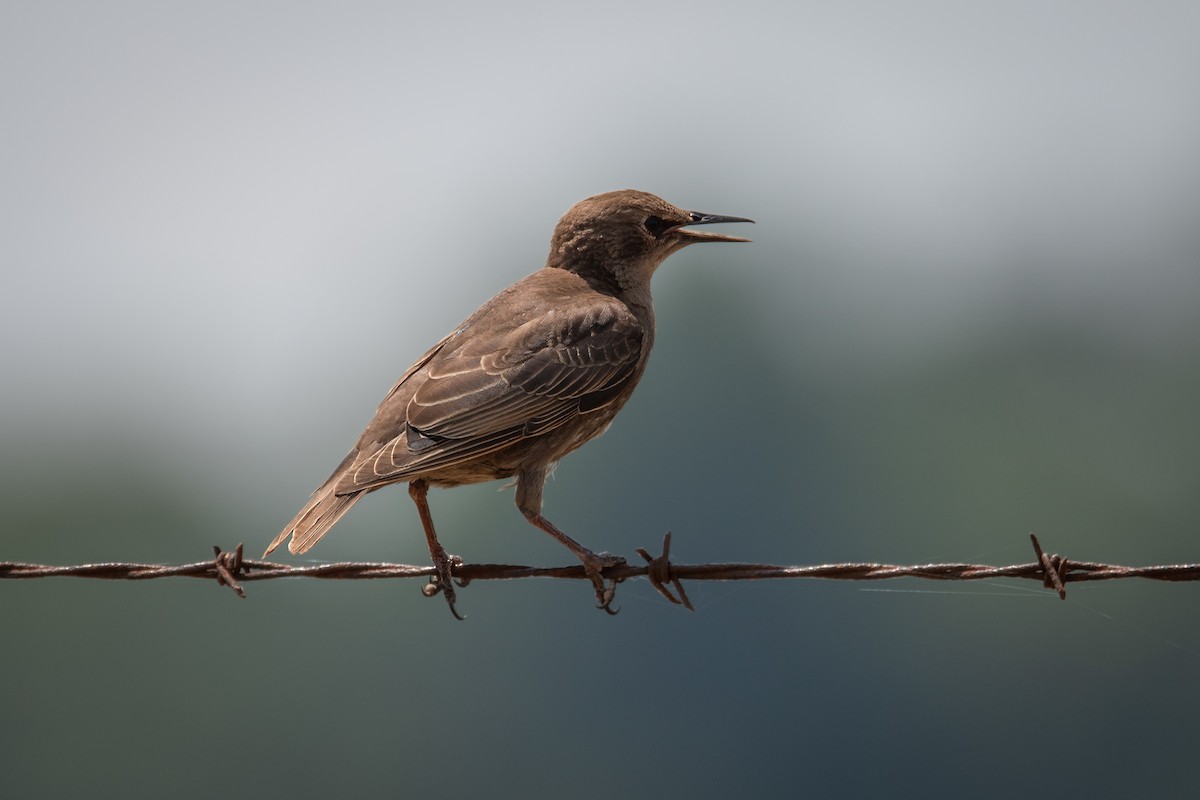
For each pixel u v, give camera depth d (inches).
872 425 1185.4
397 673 906.1
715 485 1144.2
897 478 1154.0
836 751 893.8
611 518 1080.2
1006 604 912.3
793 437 1191.6
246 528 1150.3
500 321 312.7
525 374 303.0
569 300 320.8
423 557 957.2
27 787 781.9
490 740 907.4
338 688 869.2
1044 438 1154.0
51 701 792.9
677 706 903.7
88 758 789.2
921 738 887.1
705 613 912.9
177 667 819.4
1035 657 898.7
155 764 799.7
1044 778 879.7
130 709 804.0
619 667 921.5
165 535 1075.3
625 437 1135.6
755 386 1211.9
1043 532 1087.0
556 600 951.0
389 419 298.8
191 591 834.2
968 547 1117.7
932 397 1199.6
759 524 1136.2
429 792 885.2
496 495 994.7
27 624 798.5
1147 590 904.3
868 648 905.5
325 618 892.0
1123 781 879.7
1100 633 898.1
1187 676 887.1
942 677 901.2
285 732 842.2
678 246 339.0
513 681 933.2
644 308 336.5
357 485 280.7
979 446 1178.0
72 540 1055.0
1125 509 1099.3
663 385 1197.1
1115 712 887.1
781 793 881.5
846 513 1143.0
